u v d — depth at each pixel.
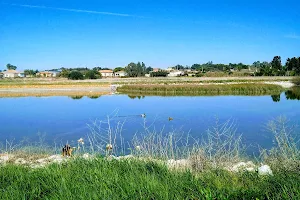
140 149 8.57
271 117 22.59
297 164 6.61
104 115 25.88
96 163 6.75
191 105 33.44
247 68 156.75
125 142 13.30
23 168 6.84
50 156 10.31
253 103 34.50
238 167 7.23
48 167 6.63
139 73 141.62
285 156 7.29
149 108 30.70
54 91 60.50
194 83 72.62
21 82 90.88
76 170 6.33
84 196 4.86
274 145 11.98
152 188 5.04
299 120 19.06
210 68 171.00
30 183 5.59
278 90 56.12
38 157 10.24
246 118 22.77
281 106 30.66
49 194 5.08
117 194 4.93
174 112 27.12
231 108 29.81
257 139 13.86
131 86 62.44
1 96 49.62
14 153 10.93
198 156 7.46
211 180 5.66
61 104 36.44
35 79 119.75
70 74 114.44
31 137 16.83
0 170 6.46
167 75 142.12
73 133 17.77
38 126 20.80
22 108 32.56
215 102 36.75
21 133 18.19
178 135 15.65
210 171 6.50
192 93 55.12
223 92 55.25
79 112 28.39
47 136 17.05
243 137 14.40
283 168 6.59
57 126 20.64
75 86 71.69
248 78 94.75
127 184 5.26
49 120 23.59
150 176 5.68
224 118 23.05
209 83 71.25
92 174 5.94
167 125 19.92
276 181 5.34
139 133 16.58
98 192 5.01
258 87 55.72
